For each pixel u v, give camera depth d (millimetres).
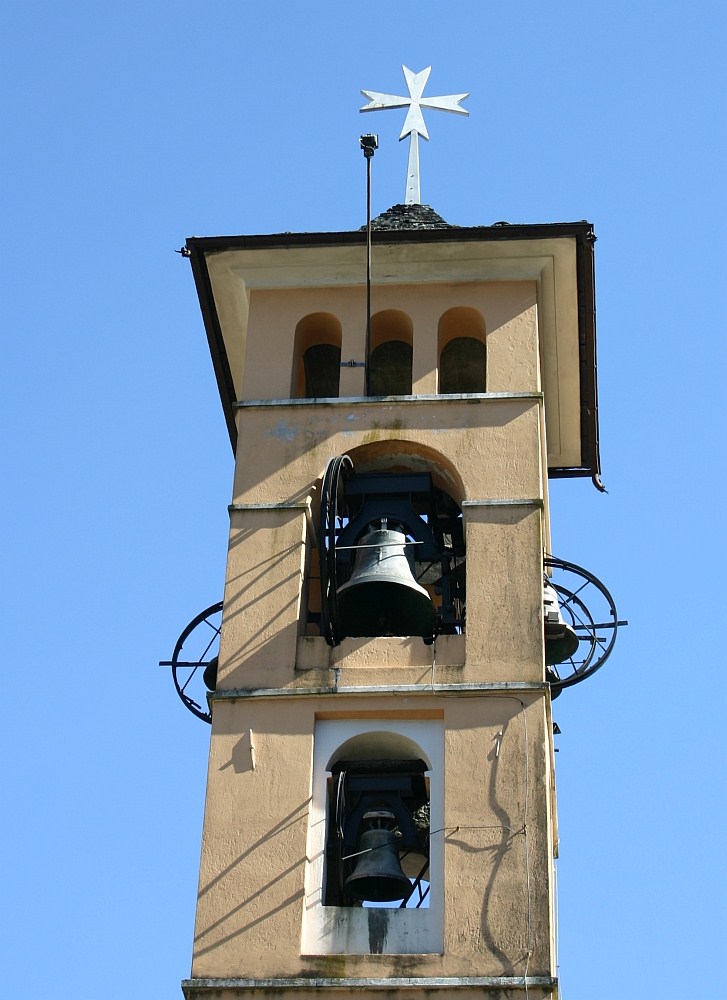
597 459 49656
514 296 45062
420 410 42938
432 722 38812
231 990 35812
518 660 39156
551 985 35219
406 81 49938
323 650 39688
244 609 40406
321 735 38812
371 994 35469
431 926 36531
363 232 44969
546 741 38156
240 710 39062
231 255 45562
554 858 40969
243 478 42344
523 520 41094
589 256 44844
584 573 42094
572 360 46938
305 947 36438
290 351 44688
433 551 41406
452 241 45031
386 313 45281
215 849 37500
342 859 37656
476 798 37531
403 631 40812
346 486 42125
